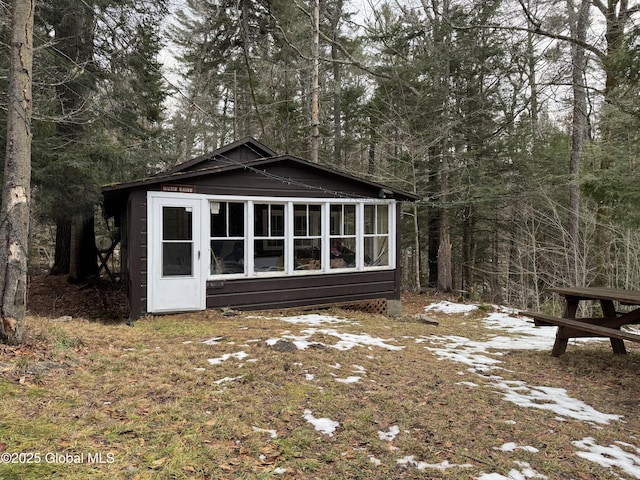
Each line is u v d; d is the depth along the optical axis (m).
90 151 9.26
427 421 3.20
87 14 10.00
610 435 3.16
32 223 14.21
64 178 8.94
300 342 5.07
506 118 13.60
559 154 14.70
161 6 10.93
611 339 5.60
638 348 6.23
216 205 7.60
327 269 8.66
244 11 14.37
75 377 3.55
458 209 14.67
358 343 5.43
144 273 6.98
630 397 3.98
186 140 15.83
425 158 13.88
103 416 2.89
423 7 13.73
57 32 10.25
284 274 8.19
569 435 3.12
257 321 6.76
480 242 17.55
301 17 15.38
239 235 7.82
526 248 15.95
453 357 5.19
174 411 3.05
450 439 2.93
